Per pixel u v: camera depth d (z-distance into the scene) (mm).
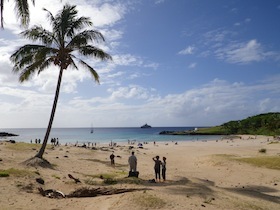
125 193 14023
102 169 26219
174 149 57875
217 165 30672
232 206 13203
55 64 26312
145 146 70562
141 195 13367
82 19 26484
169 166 32438
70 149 42250
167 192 14867
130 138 127688
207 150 52531
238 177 24219
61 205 12789
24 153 31000
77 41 26031
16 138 134875
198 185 18094
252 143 75812
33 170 20391
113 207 12016
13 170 18000
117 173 23062
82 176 20391
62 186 16656
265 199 16031
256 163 29359
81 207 12539
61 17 26312
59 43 26719
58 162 26844
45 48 25375
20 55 25406
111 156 30859
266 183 21797
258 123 139500
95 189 14953
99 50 26578
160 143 83562
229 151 48312
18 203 12539
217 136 133125
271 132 121062
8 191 14148
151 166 32031
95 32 26234
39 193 14773
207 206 12773
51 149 39406
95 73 28266
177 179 20109
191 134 154375
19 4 15656
